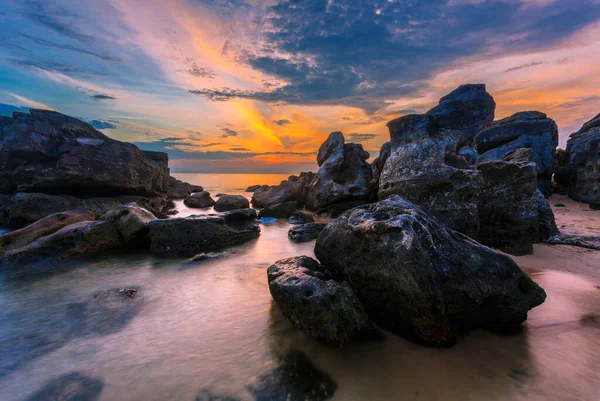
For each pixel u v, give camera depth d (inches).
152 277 378.3
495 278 236.4
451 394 177.8
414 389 182.2
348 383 187.9
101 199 802.8
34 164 770.8
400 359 209.2
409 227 240.2
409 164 493.4
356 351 217.9
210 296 318.3
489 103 1080.8
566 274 358.9
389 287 233.3
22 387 185.9
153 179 987.3
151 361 210.1
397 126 743.1
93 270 404.2
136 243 516.4
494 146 1135.6
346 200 922.7
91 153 801.6
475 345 223.3
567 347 220.5
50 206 698.2
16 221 671.8
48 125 832.3
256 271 401.1
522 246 442.0
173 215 931.3
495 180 481.7
